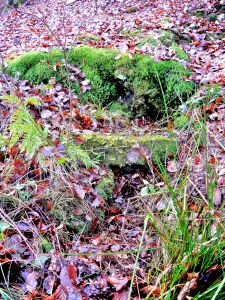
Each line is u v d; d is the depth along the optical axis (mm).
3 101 2762
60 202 2088
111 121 3207
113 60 3777
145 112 3549
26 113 2271
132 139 2672
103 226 2160
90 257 1871
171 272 1577
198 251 1532
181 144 2490
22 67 3799
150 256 1854
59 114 2947
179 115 3299
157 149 2584
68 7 7551
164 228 1748
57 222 2047
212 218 1636
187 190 2064
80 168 2355
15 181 2156
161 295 1454
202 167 2203
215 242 1506
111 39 4695
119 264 1853
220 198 1941
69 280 1709
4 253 1770
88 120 3027
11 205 2049
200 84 3525
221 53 4191
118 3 7191
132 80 3654
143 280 1706
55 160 2236
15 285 1736
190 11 5723
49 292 1689
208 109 3006
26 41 5379
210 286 1482
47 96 3289
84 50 3912
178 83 3525
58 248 1911
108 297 1676
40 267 1790
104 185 2344
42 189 2109
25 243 1868
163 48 4055
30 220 1959
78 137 2590
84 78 3760
